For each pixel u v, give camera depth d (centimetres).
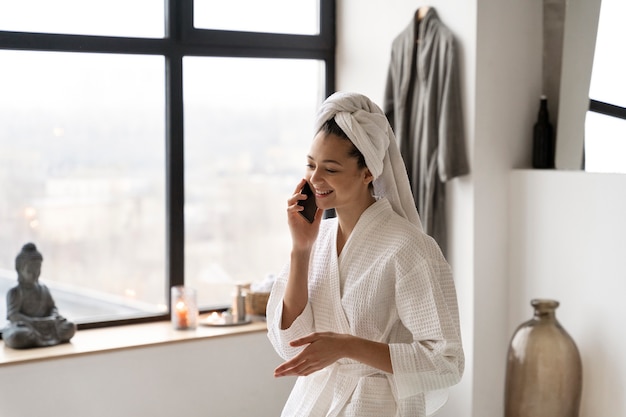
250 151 374
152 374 324
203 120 362
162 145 355
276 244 384
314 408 196
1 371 296
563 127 321
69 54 336
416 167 335
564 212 309
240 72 368
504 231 332
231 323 347
